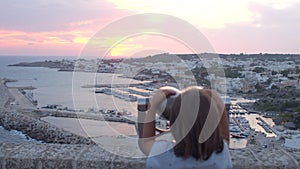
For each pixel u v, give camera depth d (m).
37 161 2.47
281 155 2.60
